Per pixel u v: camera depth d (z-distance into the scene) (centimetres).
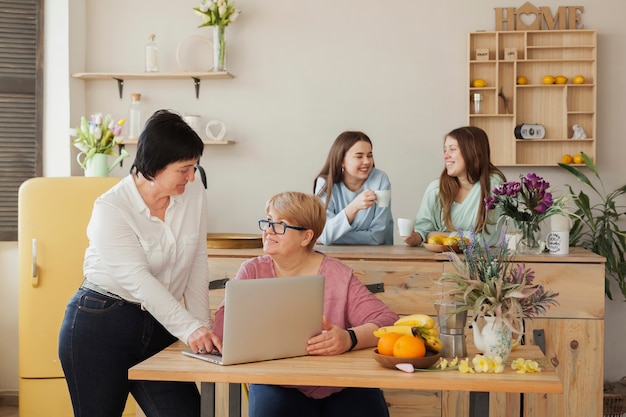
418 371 216
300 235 256
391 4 494
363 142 392
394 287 348
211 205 508
